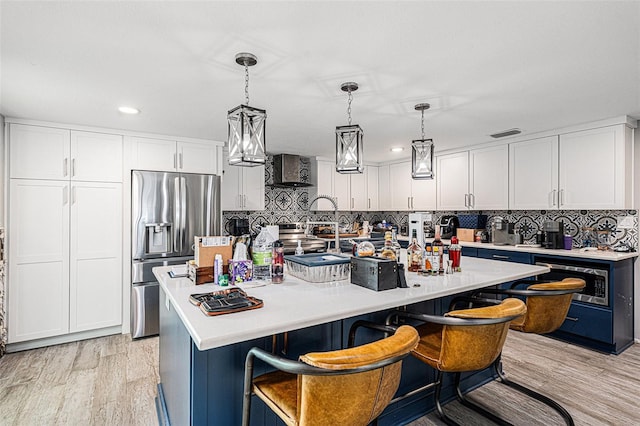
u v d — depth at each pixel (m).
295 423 1.09
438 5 1.42
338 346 1.74
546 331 1.93
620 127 3.06
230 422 1.43
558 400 2.21
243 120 1.85
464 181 4.42
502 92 2.44
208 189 3.80
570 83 2.26
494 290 2.02
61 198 3.17
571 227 3.74
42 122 3.10
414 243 2.25
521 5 1.42
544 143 3.59
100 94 2.44
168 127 3.35
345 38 1.68
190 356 1.37
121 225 3.44
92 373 2.61
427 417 2.04
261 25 1.56
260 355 1.13
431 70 2.06
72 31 1.61
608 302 2.94
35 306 3.06
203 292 1.62
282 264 1.85
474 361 1.47
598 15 1.48
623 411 2.09
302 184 5.02
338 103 2.66
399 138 3.90
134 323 3.33
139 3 1.39
